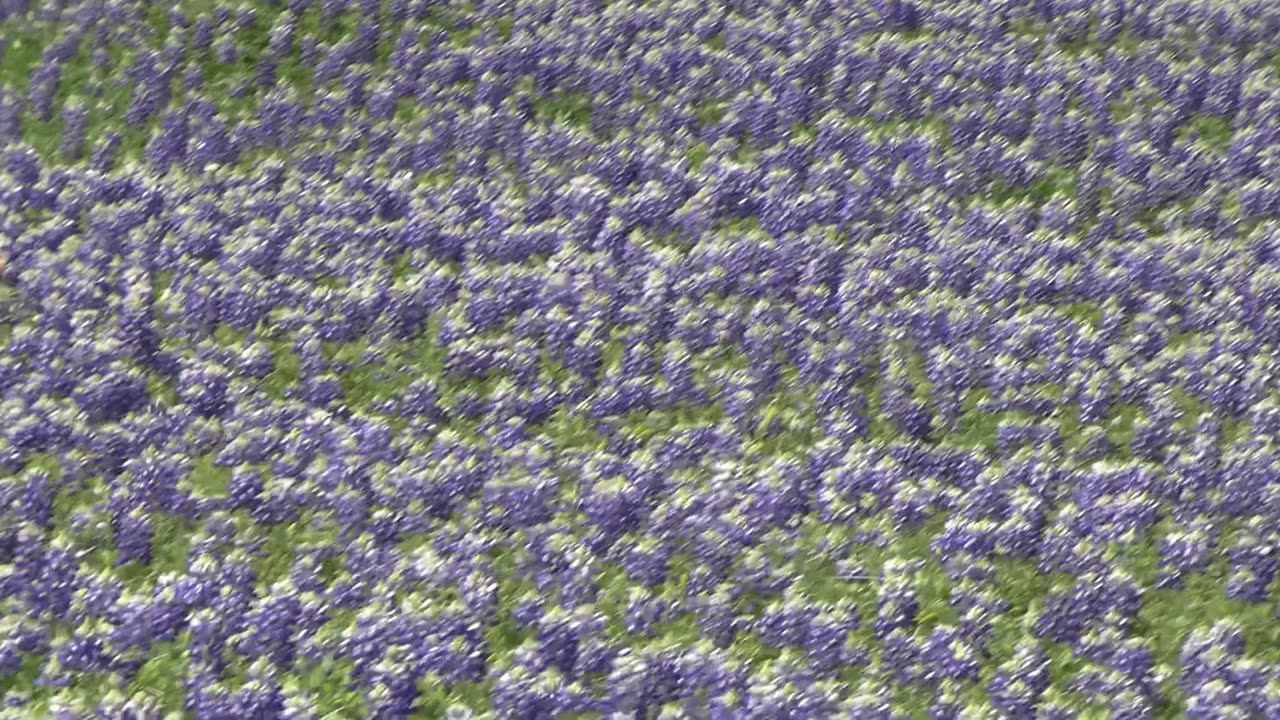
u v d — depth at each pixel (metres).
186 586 5.11
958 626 5.12
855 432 5.23
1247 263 5.34
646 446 5.23
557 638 5.11
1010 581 5.15
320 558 5.14
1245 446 5.23
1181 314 5.32
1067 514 5.19
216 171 5.36
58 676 5.06
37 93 5.39
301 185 5.36
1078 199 5.38
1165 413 5.25
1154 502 5.19
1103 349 5.29
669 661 5.10
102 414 5.21
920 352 5.29
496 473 5.20
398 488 5.18
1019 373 5.27
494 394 5.24
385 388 5.25
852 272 5.33
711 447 5.22
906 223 5.36
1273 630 5.13
